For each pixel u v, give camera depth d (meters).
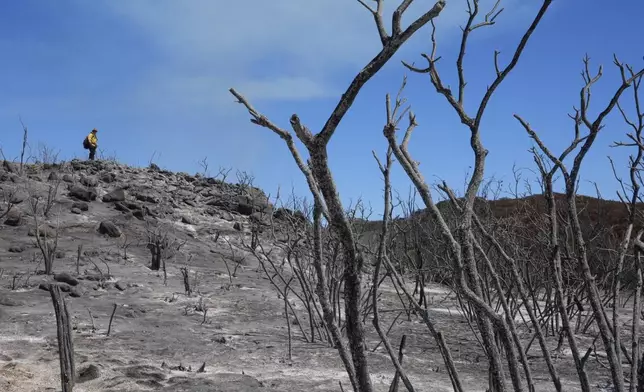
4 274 8.57
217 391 4.54
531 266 6.63
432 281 10.43
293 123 1.43
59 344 4.25
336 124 1.42
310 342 6.51
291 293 9.23
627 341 6.21
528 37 1.61
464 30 1.67
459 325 7.61
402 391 4.82
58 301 4.26
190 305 7.88
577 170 1.96
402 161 1.58
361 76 1.39
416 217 8.81
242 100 1.57
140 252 10.98
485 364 5.89
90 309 7.24
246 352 6.00
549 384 5.12
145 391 4.50
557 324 6.91
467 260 1.57
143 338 6.24
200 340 6.34
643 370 1.76
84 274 9.01
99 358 5.26
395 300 9.09
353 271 1.45
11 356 5.23
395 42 1.36
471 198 1.61
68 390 4.24
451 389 4.98
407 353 6.16
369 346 6.36
